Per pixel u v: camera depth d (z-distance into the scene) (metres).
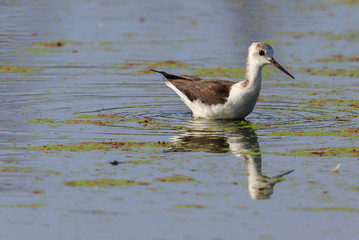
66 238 9.48
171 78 17.52
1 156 13.15
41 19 31.14
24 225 9.94
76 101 18.23
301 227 9.92
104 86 20.12
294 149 13.87
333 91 19.70
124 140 14.45
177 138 14.69
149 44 26.50
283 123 16.14
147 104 18.19
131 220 10.12
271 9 35.19
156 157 13.24
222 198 11.07
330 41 27.41
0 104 17.64
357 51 25.67
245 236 9.58
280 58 24.44
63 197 11.02
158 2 37.47
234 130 15.50
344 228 9.88
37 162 12.81
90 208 10.57
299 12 34.38
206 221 10.11
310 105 18.09
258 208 10.66
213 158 13.23
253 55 16.27
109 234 9.62
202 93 16.59
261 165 12.79
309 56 24.80
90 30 29.05
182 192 11.31
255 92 16.33
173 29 29.53
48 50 25.16
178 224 9.99
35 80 20.64
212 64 23.08
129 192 11.27
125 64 23.14
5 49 25.08
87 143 14.16
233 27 30.00
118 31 28.95
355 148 13.90
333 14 33.94
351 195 11.23
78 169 12.44
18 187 11.45
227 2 37.41
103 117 16.55
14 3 35.38
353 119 16.47
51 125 15.66
